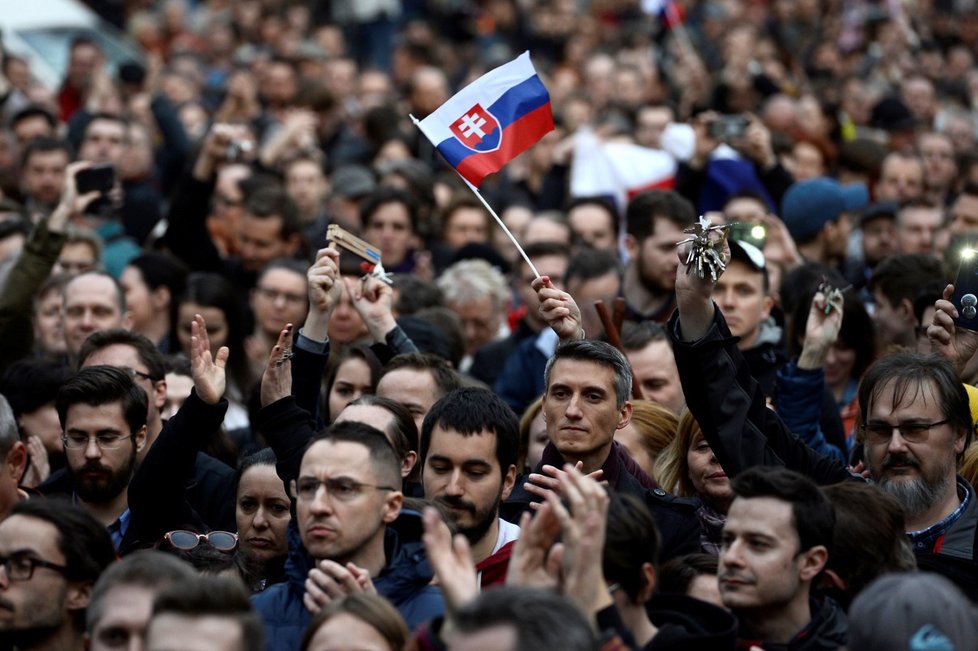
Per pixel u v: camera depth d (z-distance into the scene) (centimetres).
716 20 6069
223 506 2194
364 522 1669
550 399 1959
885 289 2645
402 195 3300
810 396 2209
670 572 1723
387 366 2186
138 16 6138
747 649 1588
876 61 5631
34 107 4056
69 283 2700
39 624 1648
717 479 2002
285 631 1689
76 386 2052
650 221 2764
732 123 3403
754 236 2481
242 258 3253
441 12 6662
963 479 1939
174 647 1369
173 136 4228
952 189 4091
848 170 3800
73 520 1672
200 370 2002
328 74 5278
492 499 1873
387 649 1481
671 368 2391
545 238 3241
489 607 1211
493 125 2183
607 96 5322
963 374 2206
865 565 1670
